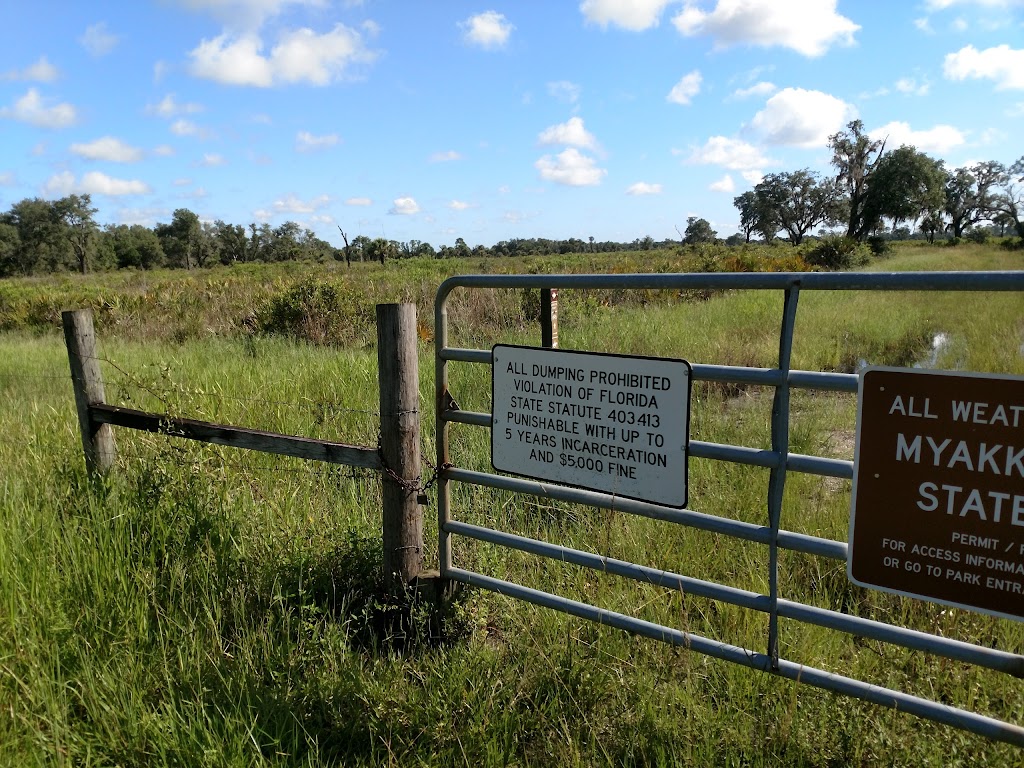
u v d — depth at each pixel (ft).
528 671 8.99
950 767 7.04
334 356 30.14
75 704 8.61
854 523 7.07
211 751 7.38
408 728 8.23
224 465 13.80
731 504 13.55
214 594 10.51
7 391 25.04
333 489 13.93
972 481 6.41
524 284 9.01
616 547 11.69
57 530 11.75
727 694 8.35
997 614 6.43
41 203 355.77
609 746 7.93
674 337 31.71
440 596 10.41
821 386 7.17
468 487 14.33
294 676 9.02
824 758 7.40
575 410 9.09
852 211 262.47
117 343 37.01
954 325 39.52
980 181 333.42
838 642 9.14
